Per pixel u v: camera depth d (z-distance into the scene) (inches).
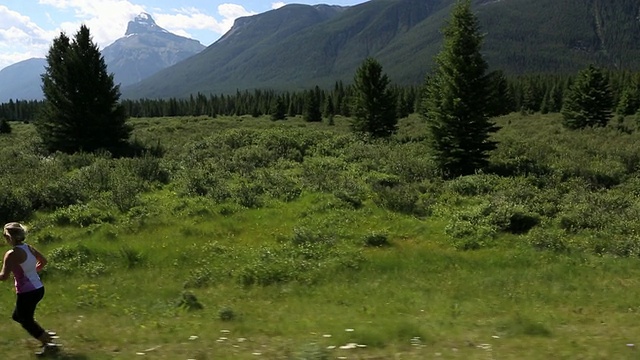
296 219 753.6
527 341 275.4
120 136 1427.2
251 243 652.7
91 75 1370.6
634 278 479.2
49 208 807.7
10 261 265.1
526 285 455.2
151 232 695.1
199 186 892.6
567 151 1245.7
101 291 449.7
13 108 3986.2
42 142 1409.9
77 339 291.9
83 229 695.1
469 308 375.2
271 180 936.9
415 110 3395.7
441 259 566.6
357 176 1004.6
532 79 3882.9
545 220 728.3
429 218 770.2
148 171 994.7
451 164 1060.5
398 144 1422.2
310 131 1470.2
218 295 440.8
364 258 564.7
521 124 2342.5
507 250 626.2
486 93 1049.5
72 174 981.8
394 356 245.3
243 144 1285.7
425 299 409.4
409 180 1003.3
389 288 451.5
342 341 271.9
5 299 422.9
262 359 243.1
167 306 389.4
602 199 816.3
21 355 262.4
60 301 411.8
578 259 561.3
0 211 746.2
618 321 332.5
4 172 1025.5
